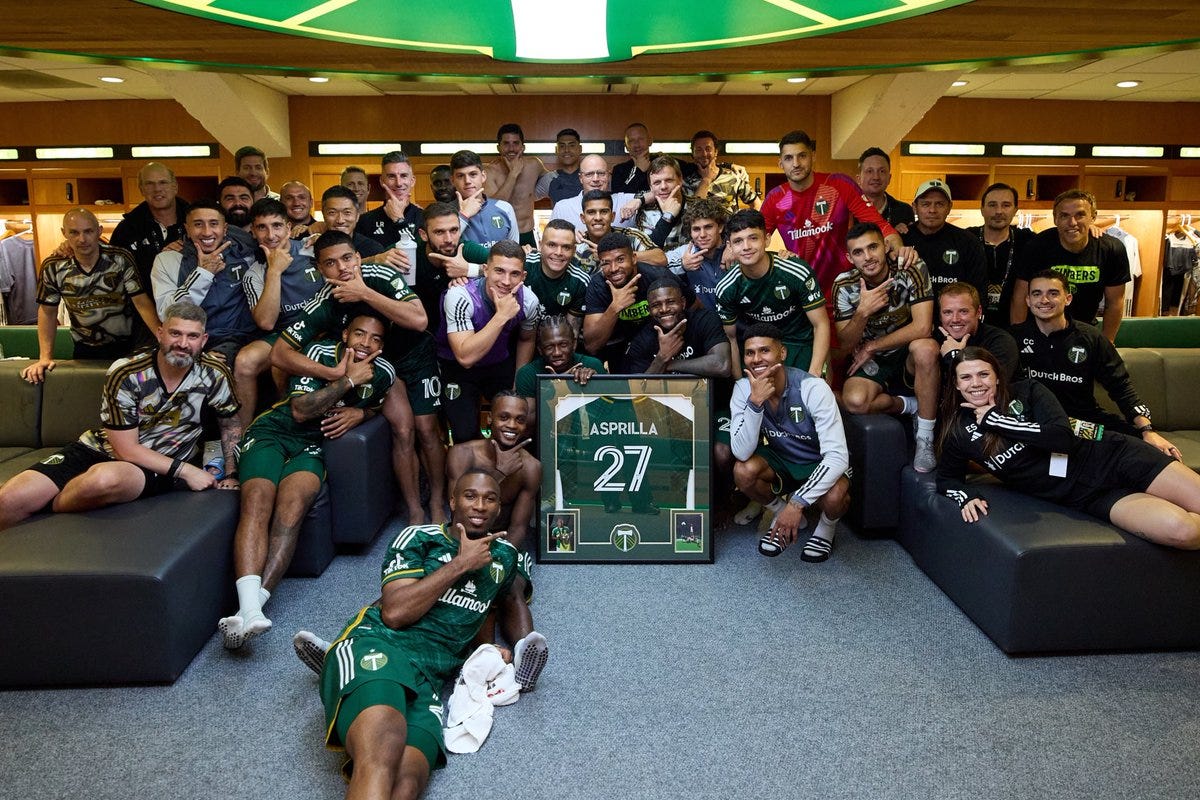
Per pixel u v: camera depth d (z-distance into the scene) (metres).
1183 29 3.46
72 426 4.30
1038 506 3.14
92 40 3.66
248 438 3.48
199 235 3.98
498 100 8.40
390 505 4.06
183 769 2.34
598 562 3.69
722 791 2.24
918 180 8.65
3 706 2.63
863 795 2.22
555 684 2.76
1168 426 4.50
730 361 3.92
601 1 3.23
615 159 8.49
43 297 4.40
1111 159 8.71
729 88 8.09
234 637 2.84
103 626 2.68
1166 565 2.86
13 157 8.52
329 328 3.70
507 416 3.33
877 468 3.83
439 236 3.93
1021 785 2.26
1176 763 2.35
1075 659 2.91
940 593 3.41
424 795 2.22
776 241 7.30
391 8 3.21
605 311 3.97
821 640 3.04
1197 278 8.97
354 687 2.20
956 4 3.08
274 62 4.15
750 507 4.18
